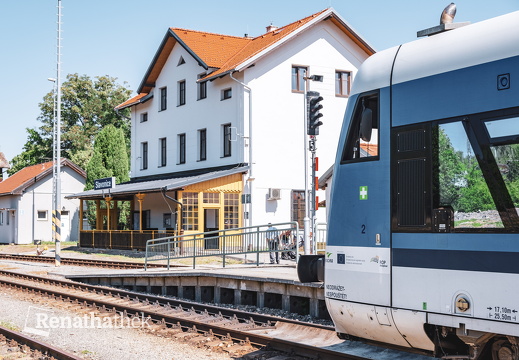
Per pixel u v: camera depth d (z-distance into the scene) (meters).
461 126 6.89
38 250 35.22
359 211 7.97
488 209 6.56
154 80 39.66
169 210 35.09
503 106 6.52
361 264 7.88
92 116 65.62
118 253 34.97
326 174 26.50
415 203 7.28
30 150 69.06
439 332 7.18
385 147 7.70
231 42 37.59
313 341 10.38
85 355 9.77
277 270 17.47
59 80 28.30
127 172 45.56
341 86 34.28
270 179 32.22
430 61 7.32
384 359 8.87
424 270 7.12
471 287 6.63
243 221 31.77
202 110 35.06
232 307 15.85
